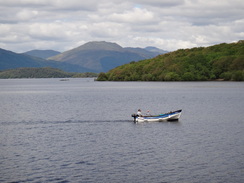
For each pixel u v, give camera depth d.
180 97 148.00
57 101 137.62
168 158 44.72
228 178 37.47
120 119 81.31
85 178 37.91
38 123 76.19
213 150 48.31
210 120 76.88
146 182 36.69
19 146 52.44
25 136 60.50
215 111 94.12
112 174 39.09
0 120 81.88
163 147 50.59
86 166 41.91
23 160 44.53
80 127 69.88
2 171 40.19
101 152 48.19
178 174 38.81
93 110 101.38
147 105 114.50
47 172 39.84
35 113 95.81
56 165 42.38
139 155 46.38
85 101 134.88
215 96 150.00
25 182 36.75
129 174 39.03
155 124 72.19
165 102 124.88
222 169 40.19
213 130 63.94
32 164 42.81
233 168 40.47
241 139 55.34
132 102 126.62
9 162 43.69
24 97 167.62
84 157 45.75
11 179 37.59
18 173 39.50
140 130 65.25
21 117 87.31
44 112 98.00
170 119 76.44
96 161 43.88
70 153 47.84
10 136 60.59
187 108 103.06
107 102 128.38
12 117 87.50
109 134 61.56
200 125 69.94
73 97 160.50
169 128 66.88
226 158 44.31
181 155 46.00
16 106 117.69
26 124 74.94
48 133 63.28
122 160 44.19
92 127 69.69
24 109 107.12
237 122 73.44
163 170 40.16
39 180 37.31
